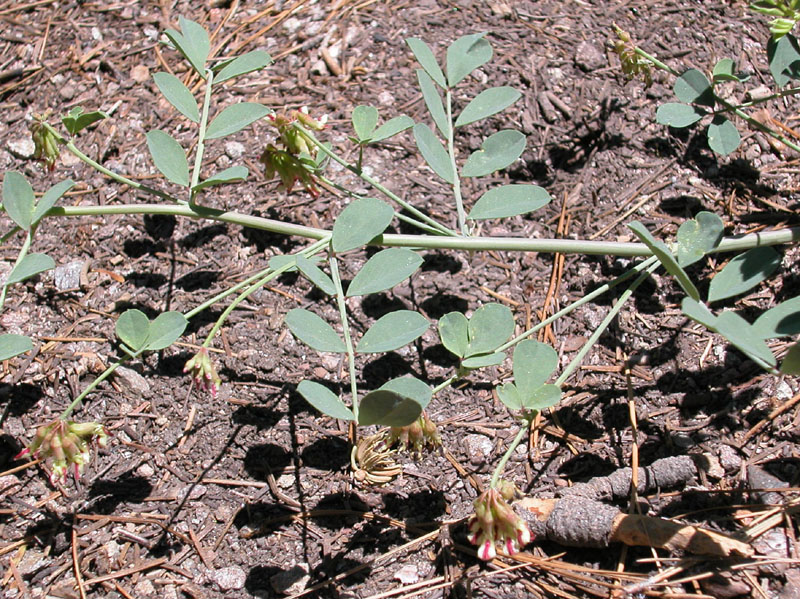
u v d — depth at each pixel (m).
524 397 0.34
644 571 0.34
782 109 0.47
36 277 0.43
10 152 0.48
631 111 0.47
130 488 0.38
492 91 0.42
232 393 0.40
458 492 0.37
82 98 0.49
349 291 0.36
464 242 0.39
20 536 0.37
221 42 0.51
